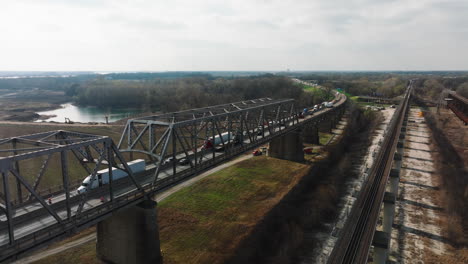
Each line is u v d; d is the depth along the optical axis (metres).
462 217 43.88
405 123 78.44
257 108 52.34
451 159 68.50
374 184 34.09
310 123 77.38
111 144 27.27
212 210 44.72
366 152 74.75
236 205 46.44
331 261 20.56
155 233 31.03
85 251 34.75
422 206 48.34
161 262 31.94
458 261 35.19
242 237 38.16
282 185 54.34
